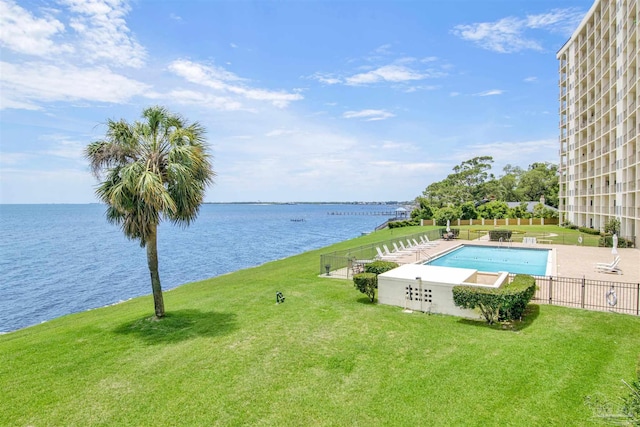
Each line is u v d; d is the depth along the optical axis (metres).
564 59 54.62
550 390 7.12
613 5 37.53
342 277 18.59
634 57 31.47
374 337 10.03
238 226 94.69
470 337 9.88
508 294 10.44
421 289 12.49
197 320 12.08
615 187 36.94
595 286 15.21
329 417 6.49
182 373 8.24
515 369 7.96
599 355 8.59
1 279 30.06
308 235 67.50
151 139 11.95
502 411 6.51
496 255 27.73
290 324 11.30
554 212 59.59
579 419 6.23
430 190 91.38
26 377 8.24
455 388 7.28
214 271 32.62
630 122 33.41
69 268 34.78
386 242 30.92
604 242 30.22
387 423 6.29
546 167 92.62
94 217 141.00
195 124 12.31
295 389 7.43
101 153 11.16
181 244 52.91
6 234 69.94
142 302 17.55
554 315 11.59
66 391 7.60
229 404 6.96
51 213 185.62
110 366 8.71
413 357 8.71
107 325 11.96
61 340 10.55
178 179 11.13
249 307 13.45
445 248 29.98
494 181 89.94
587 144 45.41
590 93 45.53
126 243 54.91
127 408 6.93
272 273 21.73
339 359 8.73
